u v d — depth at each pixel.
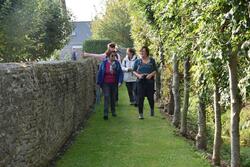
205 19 5.40
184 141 10.42
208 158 8.95
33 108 7.00
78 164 8.23
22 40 13.04
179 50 8.57
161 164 8.34
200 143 9.77
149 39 16.89
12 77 6.08
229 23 5.20
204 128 9.80
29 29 13.73
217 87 8.20
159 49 15.12
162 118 13.67
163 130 11.69
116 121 13.08
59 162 8.37
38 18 14.88
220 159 8.92
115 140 10.38
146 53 13.67
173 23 8.34
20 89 6.39
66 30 23.33
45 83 7.87
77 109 11.82
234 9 4.52
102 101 17.98
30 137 6.82
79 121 12.25
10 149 5.92
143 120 13.28
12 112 6.02
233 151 6.95
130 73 16.55
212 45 5.69
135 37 20.14
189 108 14.06
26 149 6.62
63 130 9.60
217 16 5.26
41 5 16.92
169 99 14.54
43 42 20.20
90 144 9.91
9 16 12.55
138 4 12.50
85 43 39.44
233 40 4.91
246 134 10.73
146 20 12.50
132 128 11.94
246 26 4.60
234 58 6.46
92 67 17.00
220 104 8.48
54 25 22.31
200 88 8.88
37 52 18.97
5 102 5.77
